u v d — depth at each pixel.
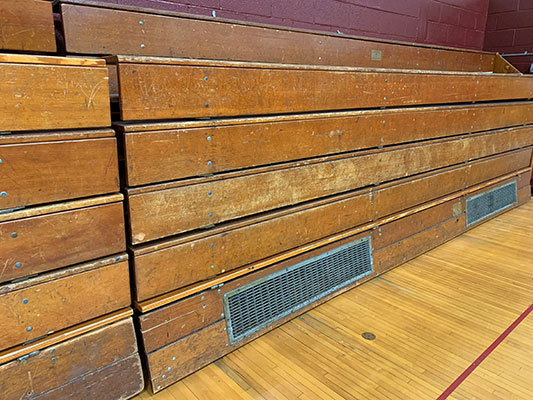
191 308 1.81
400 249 2.93
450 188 3.32
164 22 1.93
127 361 1.64
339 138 2.30
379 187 2.65
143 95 1.54
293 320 2.25
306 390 1.74
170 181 1.68
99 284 1.54
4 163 1.28
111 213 1.53
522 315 2.33
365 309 2.37
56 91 1.34
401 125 2.68
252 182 1.94
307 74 2.05
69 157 1.40
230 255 1.92
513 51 4.76
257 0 2.69
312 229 2.28
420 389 1.75
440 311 2.36
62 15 1.65
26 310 1.39
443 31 4.27
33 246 1.38
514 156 4.11
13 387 1.39
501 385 1.78
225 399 1.69
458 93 3.09
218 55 2.14
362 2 3.34
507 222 3.85
